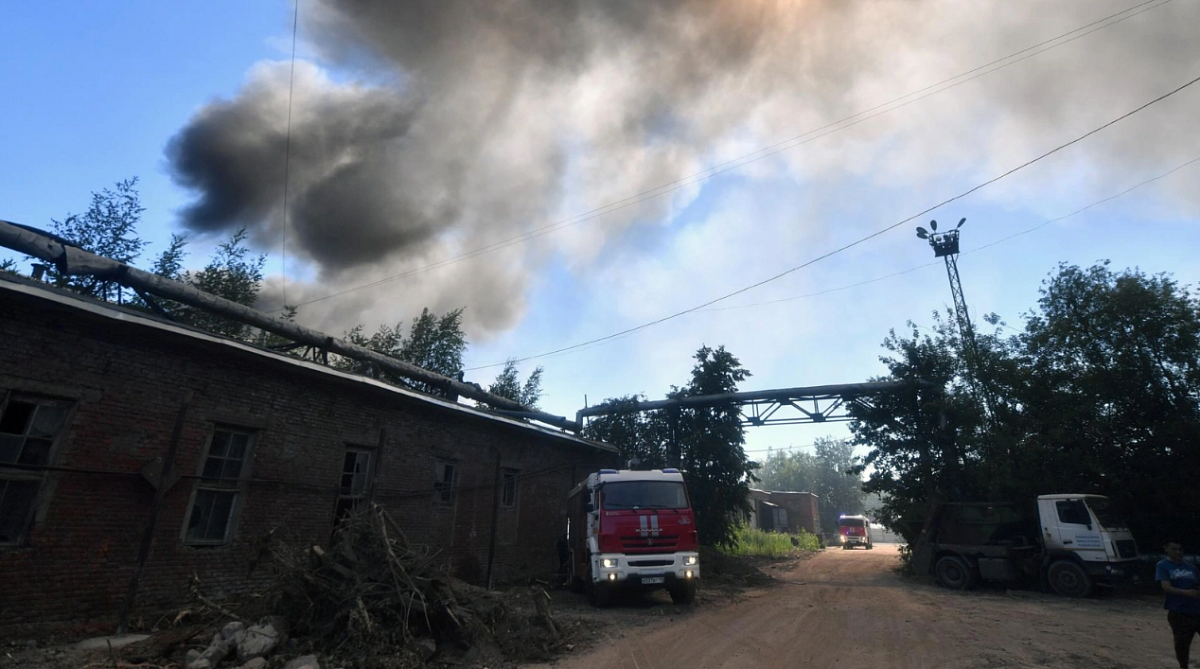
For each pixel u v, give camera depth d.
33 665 6.64
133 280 13.34
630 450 28.36
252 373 11.34
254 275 25.36
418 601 8.34
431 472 15.54
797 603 14.60
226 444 10.86
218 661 6.85
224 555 10.40
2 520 8.05
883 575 23.16
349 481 13.36
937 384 23.08
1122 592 16.36
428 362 32.56
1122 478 18.48
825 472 103.50
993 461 20.14
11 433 8.20
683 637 10.06
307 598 8.16
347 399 13.38
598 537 13.55
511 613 9.57
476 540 16.81
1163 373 18.78
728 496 26.11
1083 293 20.33
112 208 21.62
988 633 10.21
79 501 8.67
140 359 9.64
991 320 22.41
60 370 8.66
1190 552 17.91
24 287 7.80
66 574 8.38
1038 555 16.92
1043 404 20.17
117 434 9.17
